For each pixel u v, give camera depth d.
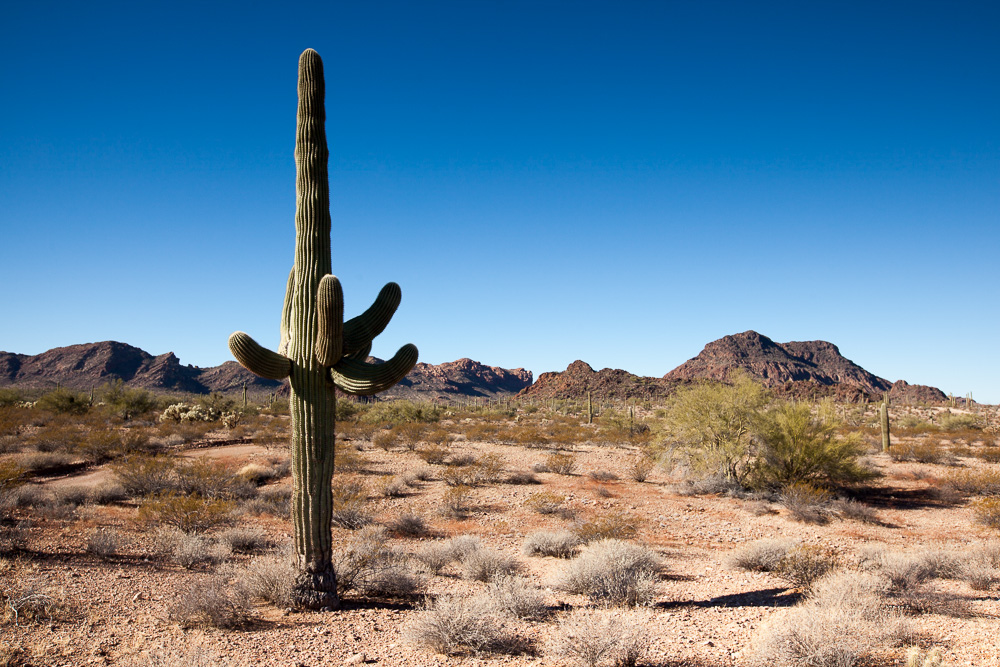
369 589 8.12
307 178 7.36
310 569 7.25
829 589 7.02
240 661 5.55
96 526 11.80
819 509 14.63
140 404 41.78
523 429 36.25
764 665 5.20
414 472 19.97
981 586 8.23
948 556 9.25
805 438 17.30
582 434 35.16
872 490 18.20
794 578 8.70
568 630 6.27
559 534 11.44
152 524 12.00
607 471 20.98
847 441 17.38
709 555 11.05
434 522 14.02
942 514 14.93
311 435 7.21
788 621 5.70
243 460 22.47
